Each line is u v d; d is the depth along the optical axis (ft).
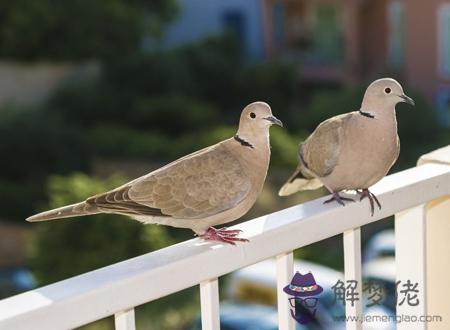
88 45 85.66
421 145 73.87
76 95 82.94
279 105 91.15
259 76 91.45
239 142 11.41
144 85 87.04
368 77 89.25
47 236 43.83
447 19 83.76
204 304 9.37
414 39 85.97
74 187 46.37
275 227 9.83
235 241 9.43
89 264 42.91
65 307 7.98
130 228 43.34
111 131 78.95
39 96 86.33
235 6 100.73
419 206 11.45
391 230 59.00
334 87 94.02
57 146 74.84
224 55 94.48
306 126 80.23
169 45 100.68
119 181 47.52
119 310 8.42
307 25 95.20
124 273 8.53
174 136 82.07
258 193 11.59
